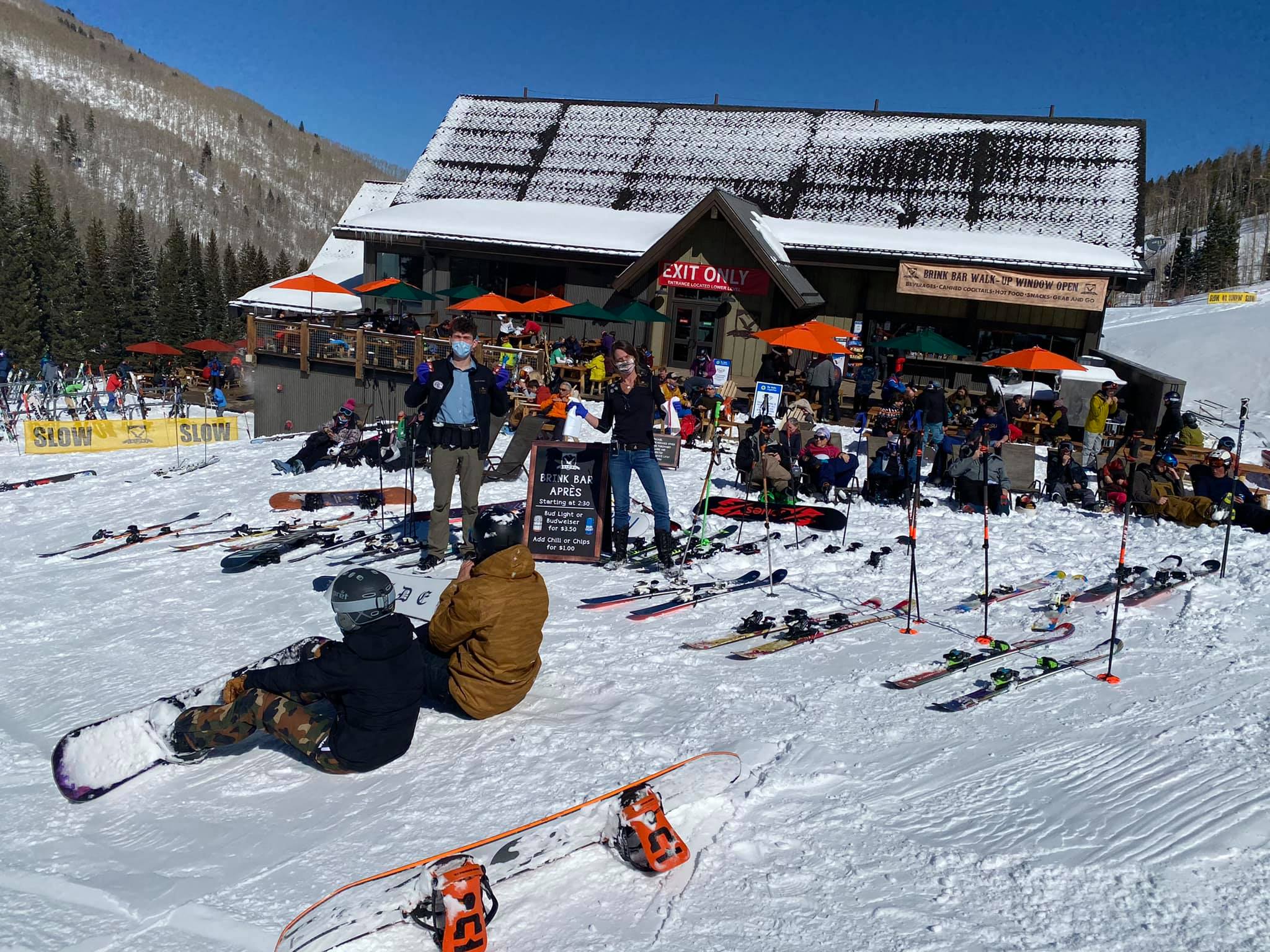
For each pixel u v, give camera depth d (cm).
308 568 923
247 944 298
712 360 2119
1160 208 18200
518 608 476
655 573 862
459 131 3116
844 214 2525
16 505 1512
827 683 553
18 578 993
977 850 347
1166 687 529
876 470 1254
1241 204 16912
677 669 580
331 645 433
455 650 495
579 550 898
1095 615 705
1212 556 899
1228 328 4762
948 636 662
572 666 587
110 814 406
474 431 845
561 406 1549
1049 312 2238
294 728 427
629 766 423
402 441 1516
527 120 3125
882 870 335
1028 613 718
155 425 2105
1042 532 1055
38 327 8006
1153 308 6900
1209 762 413
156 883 340
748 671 576
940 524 1105
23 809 415
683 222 2241
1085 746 444
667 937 301
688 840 363
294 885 335
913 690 539
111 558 1066
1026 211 2422
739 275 2288
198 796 420
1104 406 1549
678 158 2853
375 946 298
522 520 910
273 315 3088
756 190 2655
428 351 2284
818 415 2012
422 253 2716
